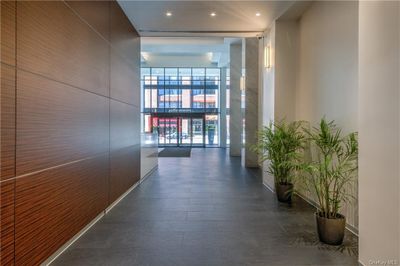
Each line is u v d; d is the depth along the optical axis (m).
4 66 2.11
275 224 3.84
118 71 4.91
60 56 2.90
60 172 2.91
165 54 16.02
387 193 2.30
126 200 5.04
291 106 5.66
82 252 2.97
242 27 6.12
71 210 3.16
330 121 4.22
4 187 2.12
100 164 4.04
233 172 8.11
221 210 4.46
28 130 2.39
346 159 3.54
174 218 4.07
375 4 2.43
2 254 2.10
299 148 5.09
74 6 3.21
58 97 2.86
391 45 2.23
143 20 5.71
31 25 2.42
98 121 3.96
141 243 3.21
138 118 6.43
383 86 2.34
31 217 2.44
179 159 11.20
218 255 2.92
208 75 17.48
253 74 9.20
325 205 3.33
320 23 4.57
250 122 9.20
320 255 2.92
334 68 4.10
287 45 5.65
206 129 17.59
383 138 2.35
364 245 2.63
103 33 4.15
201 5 5.02
